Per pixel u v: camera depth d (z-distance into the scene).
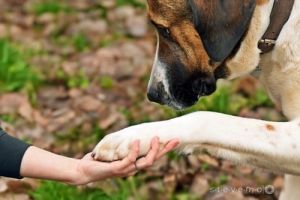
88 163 4.04
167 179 5.68
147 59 7.73
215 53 4.18
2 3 9.20
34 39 8.28
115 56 7.82
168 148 3.99
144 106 6.73
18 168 4.13
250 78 6.96
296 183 4.79
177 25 4.30
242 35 4.26
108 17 8.71
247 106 6.69
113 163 3.97
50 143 6.19
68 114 6.72
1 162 4.13
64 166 4.09
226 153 4.15
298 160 4.16
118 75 7.46
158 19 4.32
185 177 5.75
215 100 6.54
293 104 4.38
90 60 7.77
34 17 8.77
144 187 5.63
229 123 4.14
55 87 7.30
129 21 8.58
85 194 5.43
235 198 5.50
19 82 7.24
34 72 7.45
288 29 4.25
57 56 7.89
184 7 4.25
